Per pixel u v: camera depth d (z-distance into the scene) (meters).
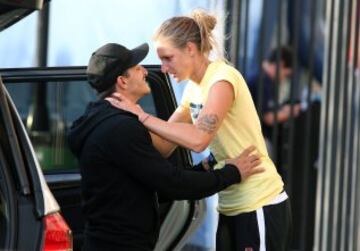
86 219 11.14
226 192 11.70
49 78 12.80
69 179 13.34
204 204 13.39
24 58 19.42
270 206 11.59
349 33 19.12
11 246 9.64
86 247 11.03
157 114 13.20
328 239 19.36
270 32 20.78
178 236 13.29
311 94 20.59
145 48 11.07
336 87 19.19
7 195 9.81
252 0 19.95
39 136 15.06
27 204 9.81
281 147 20.84
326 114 19.36
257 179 11.56
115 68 10.91
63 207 13.23
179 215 13.22
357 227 19.28
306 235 20.86
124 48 10.97
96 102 11.10
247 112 11.48
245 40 18.98
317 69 21.48
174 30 11.27
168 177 10.76
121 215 10.83
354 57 19.22
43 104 15.09
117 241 10.82
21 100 15.07
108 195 10.82
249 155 11.45
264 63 20.70
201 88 11.49
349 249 19.28
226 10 18.72
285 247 11.78
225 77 11.27
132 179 10.82
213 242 18.78
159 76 13.18
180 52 11.27
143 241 10.95
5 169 9.90
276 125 20.22
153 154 10.77
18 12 9.79
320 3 21.48
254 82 20.22
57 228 9.85
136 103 11.53
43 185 9.96
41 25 19.16
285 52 21.22
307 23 21.33
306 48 21.41
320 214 19.47
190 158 12.90
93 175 10.88
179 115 11.99
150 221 11.01
